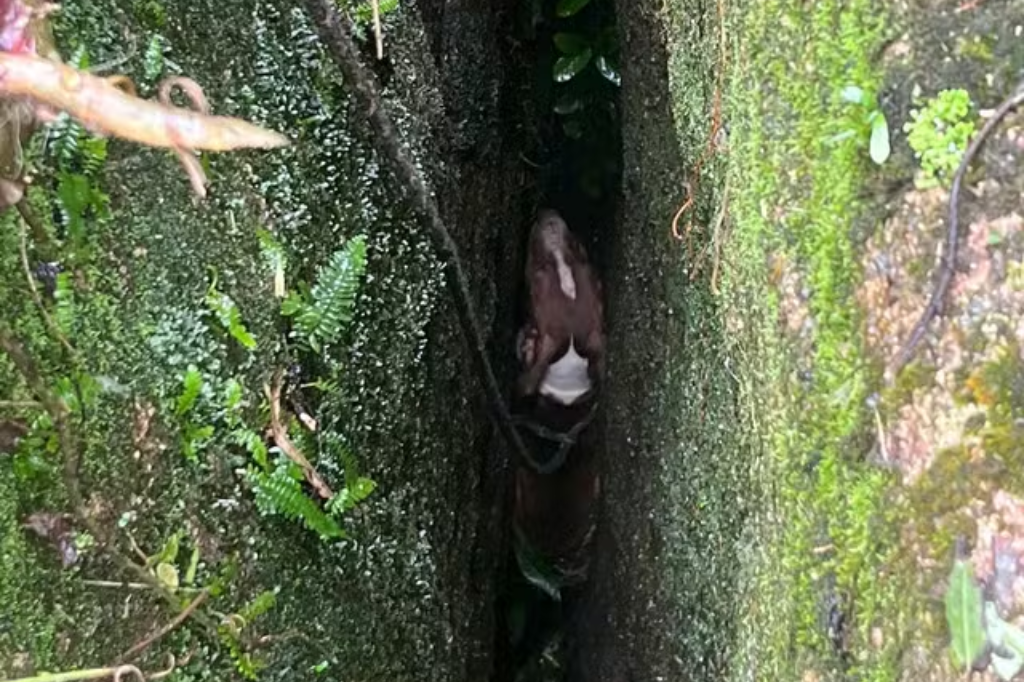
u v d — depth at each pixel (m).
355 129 2.12
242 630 1.79
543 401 3.34
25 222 1.40
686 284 2.05
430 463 2.47
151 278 1.63
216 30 1.80
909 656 1.12
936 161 1.13
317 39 2.00
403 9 2.33
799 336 1.31
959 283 1.10
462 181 2.72
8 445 1.39
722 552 1.84
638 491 2.63
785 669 1.36
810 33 1.28
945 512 1.09
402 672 2.31
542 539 3.46
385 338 2.22
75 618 1.48
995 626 1.03
